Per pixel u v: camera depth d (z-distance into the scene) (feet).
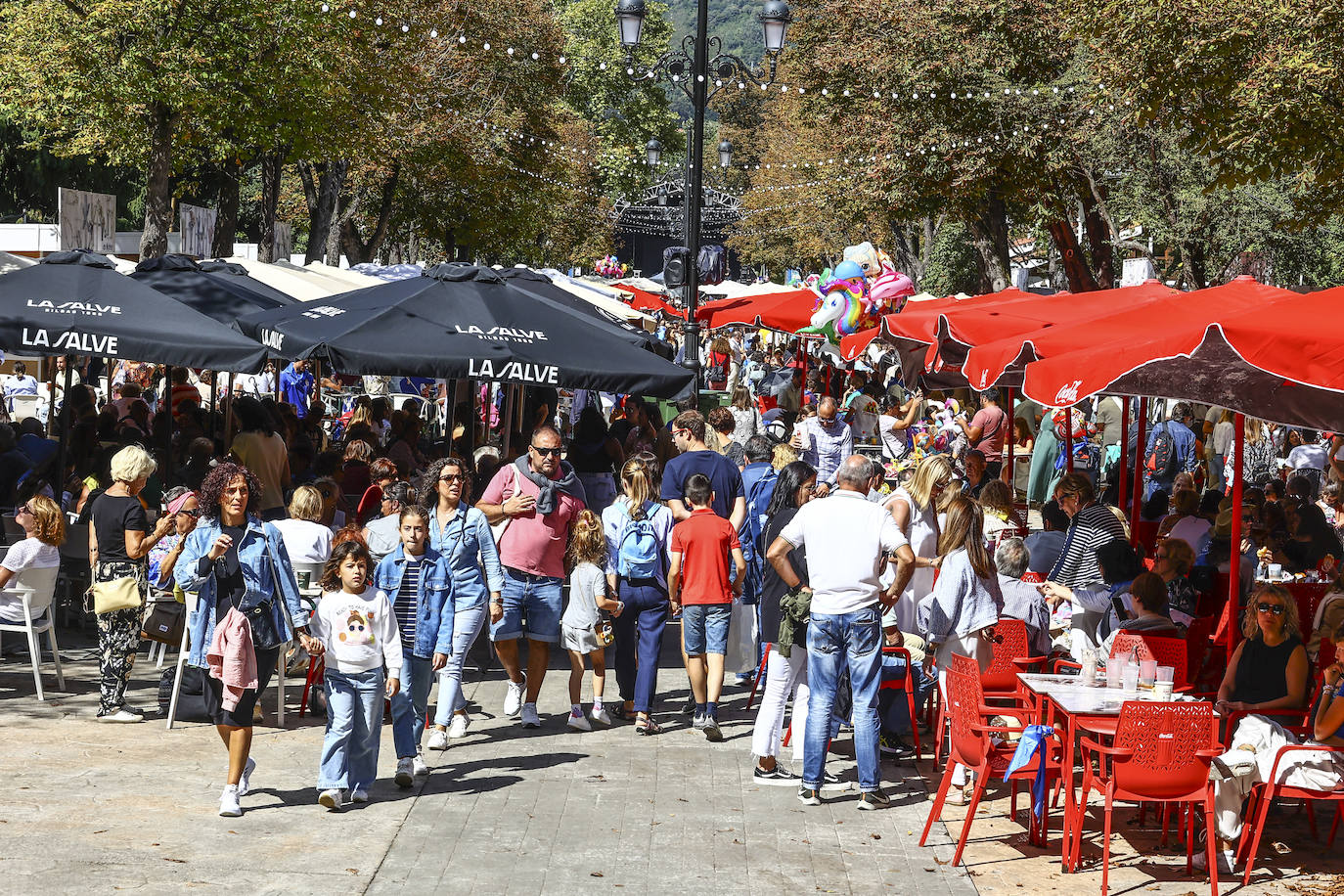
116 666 30.81
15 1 87.40
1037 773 23.63
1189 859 23.17
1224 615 30.66
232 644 24.18
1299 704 25.34
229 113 86.22
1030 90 112.27
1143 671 25.40
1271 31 49.98
